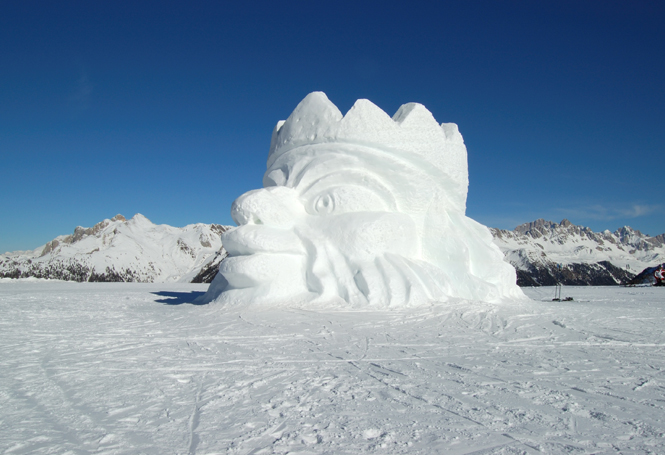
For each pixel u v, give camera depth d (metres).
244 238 12.52
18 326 9.53
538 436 3.71
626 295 22.66
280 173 14.78
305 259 12.95
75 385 5.16
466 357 6.64
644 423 4.03
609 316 11.48
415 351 7.02
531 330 9.03
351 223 12.90
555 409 4.38
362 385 5.16
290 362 6.28
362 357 6.60
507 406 4.46
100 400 4.63
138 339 7.97
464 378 5.48
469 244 15.20
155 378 5.46
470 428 3.88
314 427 3.89
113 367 6.00
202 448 3.46
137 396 4.76
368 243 12.66
